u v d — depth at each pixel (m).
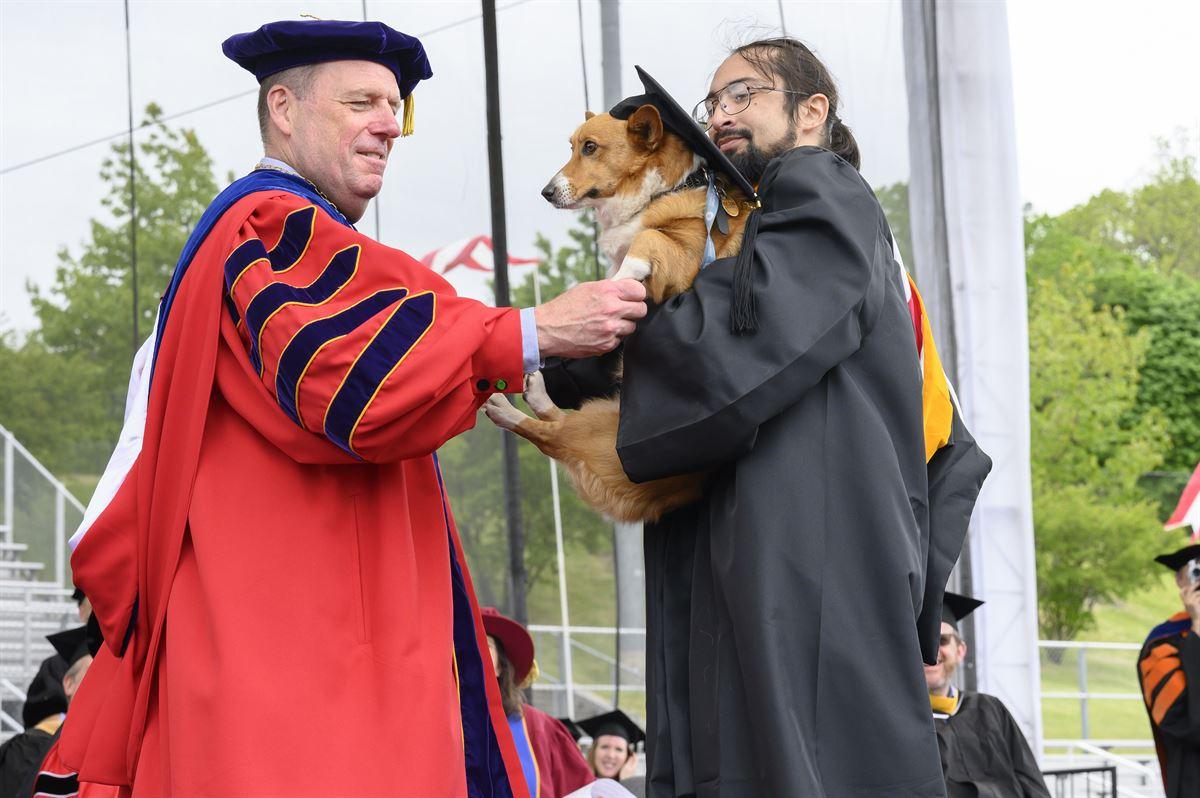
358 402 2.36
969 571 7.40
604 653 6.97
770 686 2.36
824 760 2.37
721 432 2.40
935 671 6.06
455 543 2.91
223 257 2.56
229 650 2.37
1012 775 5.93
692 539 2.79
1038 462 27.27
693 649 2.60
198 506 2.49
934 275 7.27
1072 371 27.88
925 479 2.62
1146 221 35.72
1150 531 25.97
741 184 2.67
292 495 2.51
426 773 2.40
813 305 2.44
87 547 2.60
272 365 2.42
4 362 7.36
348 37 2.84
